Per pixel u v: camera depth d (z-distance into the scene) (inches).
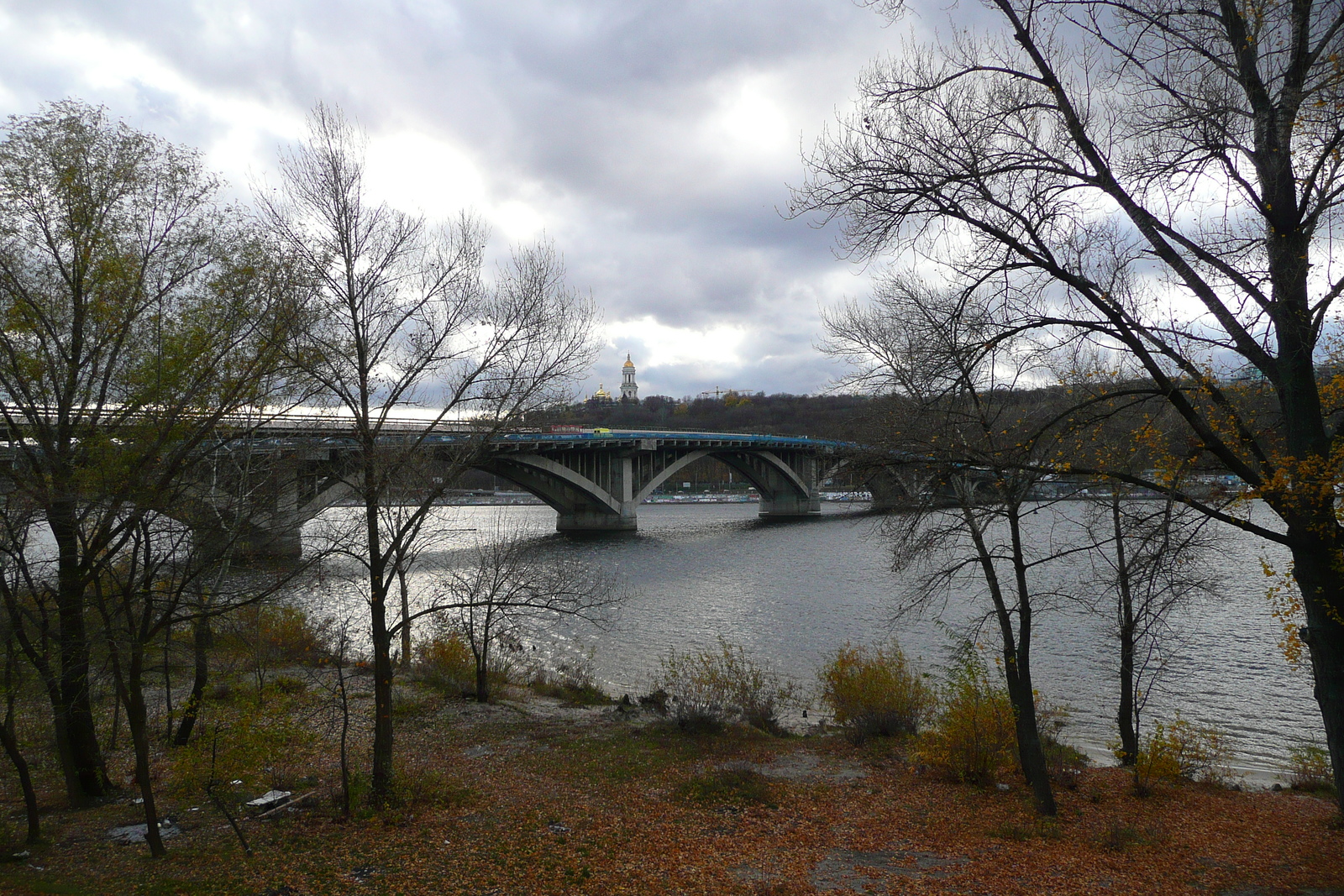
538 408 568.4
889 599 1710.1
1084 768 698.8
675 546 2854.3
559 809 560.1
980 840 494.6
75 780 542.0
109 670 542.9
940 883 418.9
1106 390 463.5
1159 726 686.5
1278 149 353.7
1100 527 594.2
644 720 866.1
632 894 406.3
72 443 480.7
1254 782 700.7
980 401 523.8
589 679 1101.1
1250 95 370.3
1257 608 1432.1
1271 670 1083.3
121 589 466.6
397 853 463.5
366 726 806.5
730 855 468.1
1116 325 382.3
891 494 532.7
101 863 435.2
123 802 553.3
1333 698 369.7
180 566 518.3
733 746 762.2
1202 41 382.0
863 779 646.5
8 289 453.1
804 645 1328.7
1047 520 2037.4
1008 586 1178.6
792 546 2829.7
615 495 3410.4
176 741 687.7
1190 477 434.6
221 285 496.7
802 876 432.1
